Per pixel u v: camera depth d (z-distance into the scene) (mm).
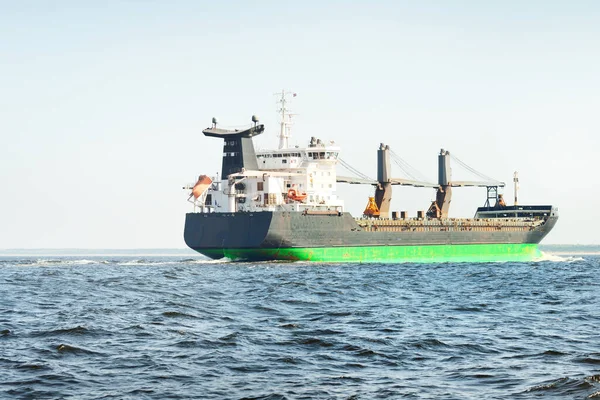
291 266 124375
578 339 48125
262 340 46781
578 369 38656
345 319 57312
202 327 51938
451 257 160375
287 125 146375
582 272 122438
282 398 33219
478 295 78562
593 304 69625
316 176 138625
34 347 43625
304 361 40875
